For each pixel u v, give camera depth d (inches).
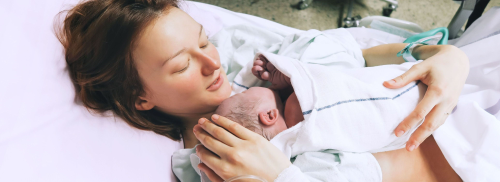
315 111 25.3
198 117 33.5
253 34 42.6
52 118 23.5
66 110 25.2
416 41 36.4
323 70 27.6
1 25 23.1
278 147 26.2
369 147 26.3
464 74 28.9
